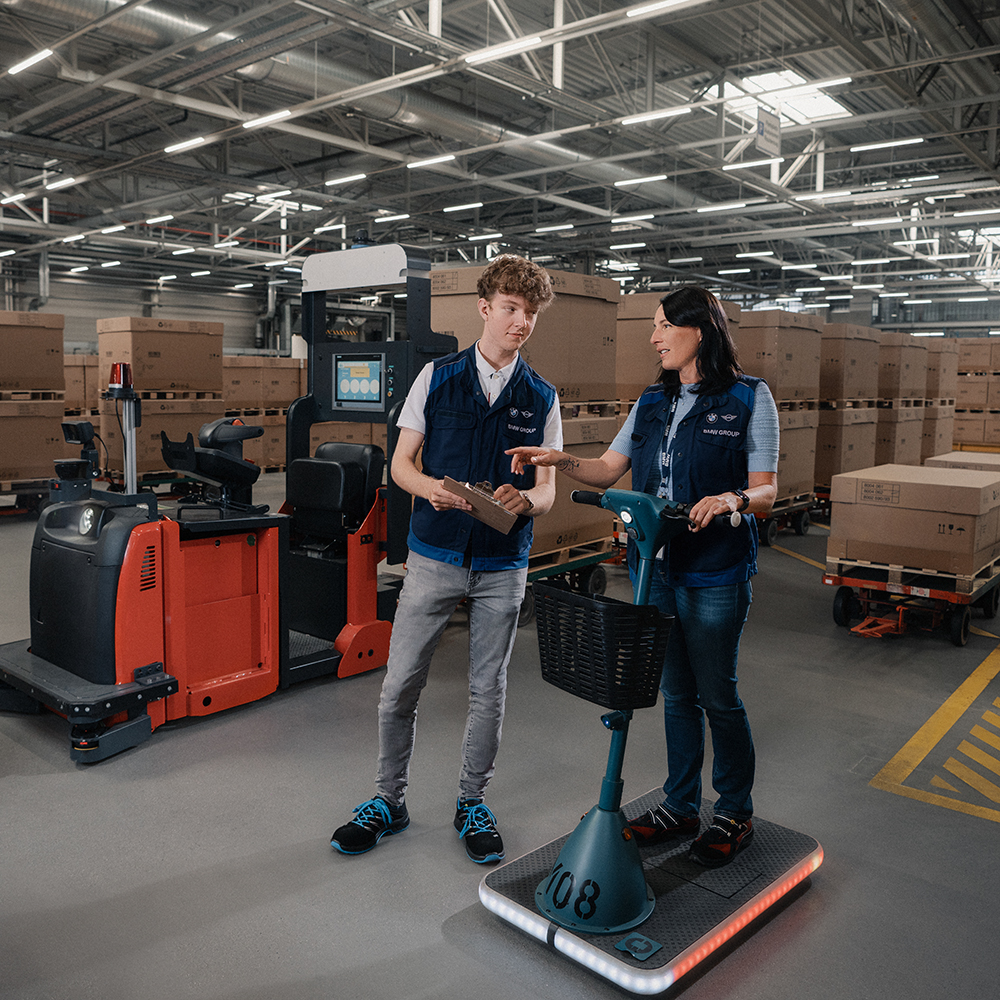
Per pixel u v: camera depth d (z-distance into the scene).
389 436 3.76
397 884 2.35
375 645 4.17
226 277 21.86
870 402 9.48
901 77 9.01
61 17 7.41
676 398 2.29
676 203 14.23
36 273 18.92
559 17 7.10
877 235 18.31
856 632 5.01
